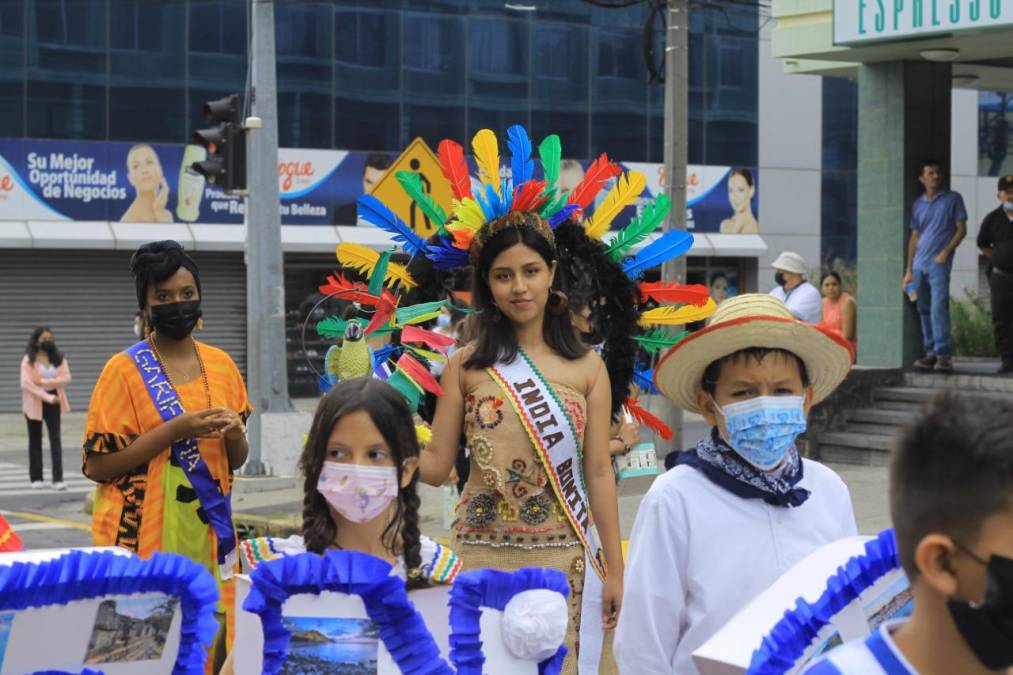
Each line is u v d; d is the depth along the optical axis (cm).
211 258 2533
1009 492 165
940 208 1390
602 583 421
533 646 259
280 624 252
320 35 2592
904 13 1255
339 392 285
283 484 1270
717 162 2916
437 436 421
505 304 412
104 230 2422
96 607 237
